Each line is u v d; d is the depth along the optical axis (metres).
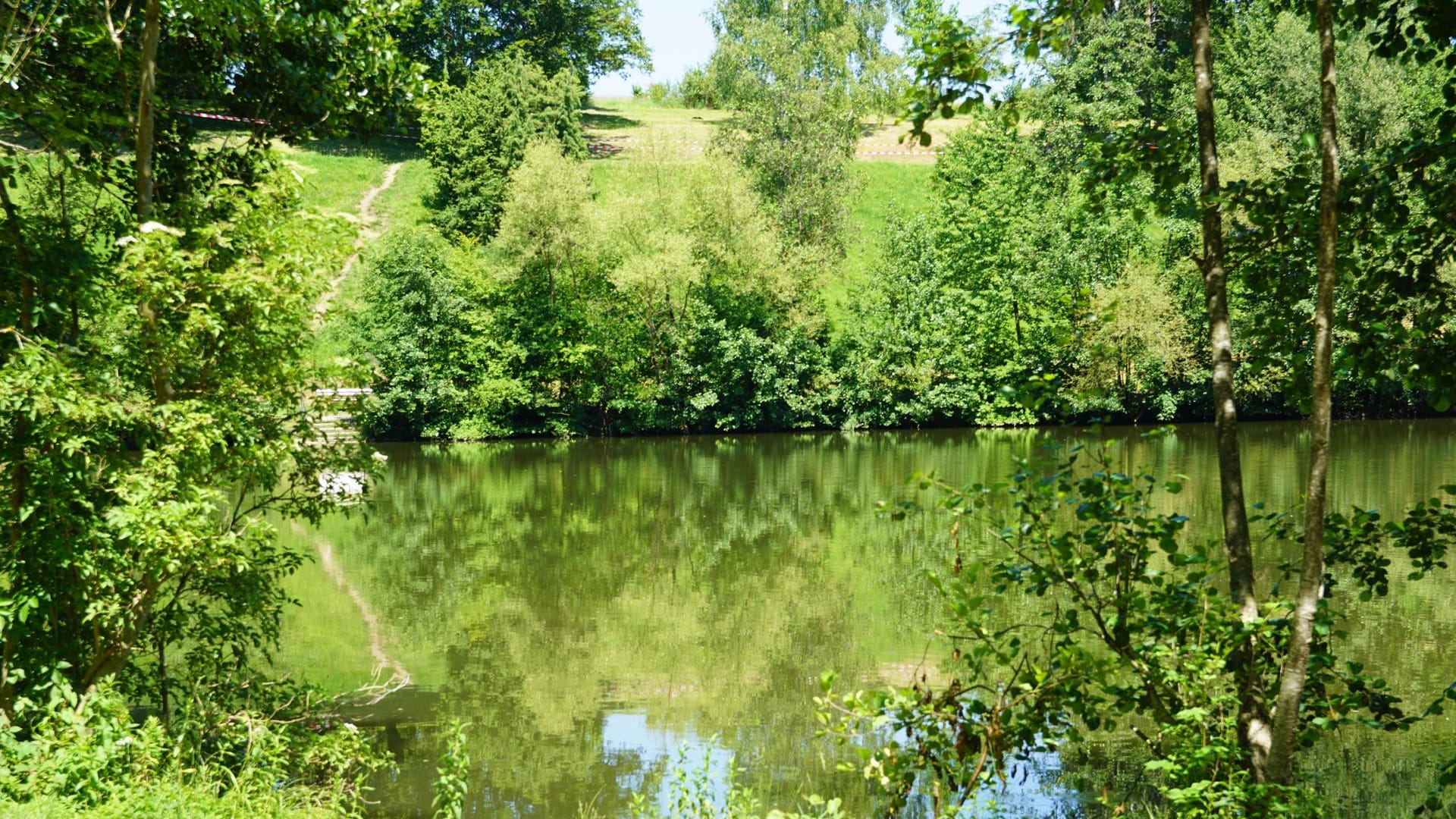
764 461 34.88
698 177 45.00
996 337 45.44
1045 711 6.21
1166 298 40.66
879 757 5.96
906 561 19.72
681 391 44.59
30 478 7.73
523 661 13.93
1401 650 12.05
